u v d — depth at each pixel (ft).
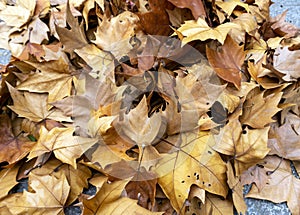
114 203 2.84
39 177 2.96
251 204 3.04
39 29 3.73
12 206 2.84
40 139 3.05
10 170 3.10
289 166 3.17
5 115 3.27
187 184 2.93
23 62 3.39
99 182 3.00
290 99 3.38
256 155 3.01
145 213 2.79
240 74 3.30
